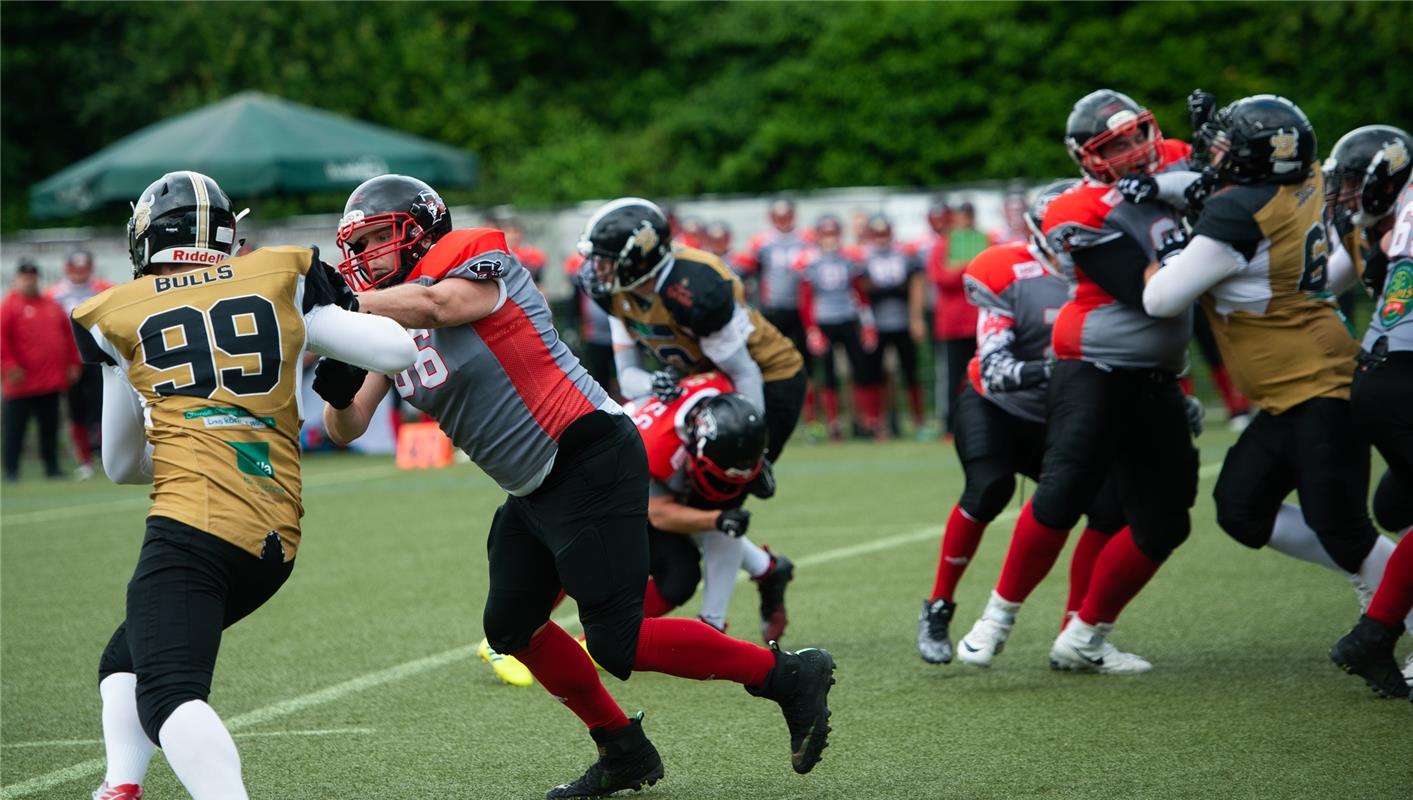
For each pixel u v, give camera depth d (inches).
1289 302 675.4
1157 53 3125.0
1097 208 693.3
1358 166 681.0
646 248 741.3
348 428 533.3
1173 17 3115.2
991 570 1035.3
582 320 2017.7
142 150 2100.1
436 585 1038.4
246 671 784.9
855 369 2057.1
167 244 473.7
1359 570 684.1
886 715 658.8
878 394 2068.2
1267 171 657.6
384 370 477.4
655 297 757.3
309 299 471.2
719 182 3346.5
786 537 1207.6
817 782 562.9
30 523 1472.7
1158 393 706.2
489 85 3604.8
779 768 584.4
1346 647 636.7
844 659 776.3
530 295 526.0
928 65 3218.5
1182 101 3107.8
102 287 2047.2
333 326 469.7
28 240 2258.9
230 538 444.8
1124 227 689.6
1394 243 657.6
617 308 774.5
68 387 1993.1
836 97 3265.3
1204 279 661.3
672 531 750.5
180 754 420.8
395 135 2257.6
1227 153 661.9
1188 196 676.1
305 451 2192.4
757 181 3346.5
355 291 525.0
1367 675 639.1
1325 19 3063.5
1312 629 802.8
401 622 908.6
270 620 925.2
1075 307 713.6
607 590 519.8
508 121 3476.9
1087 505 705.0
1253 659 740.0
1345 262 745.0
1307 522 682.8
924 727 636.7
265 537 452.8
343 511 1485.0
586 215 2343.8
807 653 554.9
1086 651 724.7
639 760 551.8
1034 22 3218.5
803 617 891.4
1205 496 1346.0
